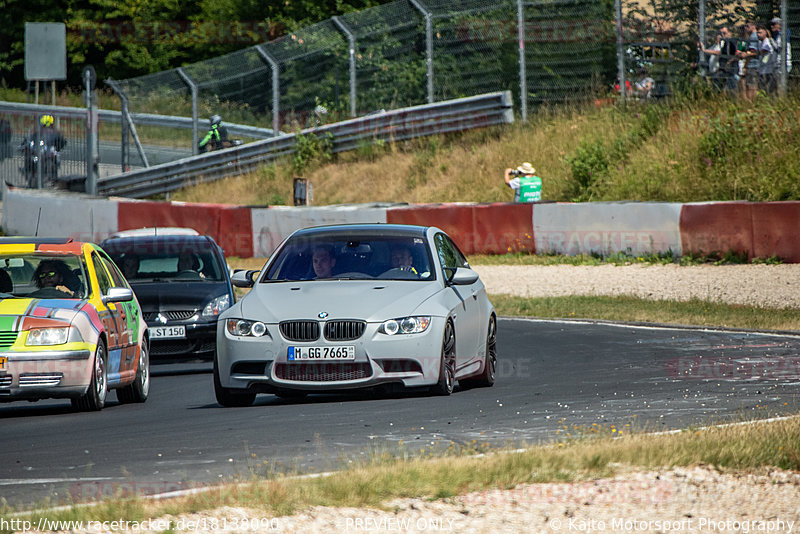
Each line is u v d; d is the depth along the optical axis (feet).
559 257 271.49
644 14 344.28
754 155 287.28
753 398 105.29
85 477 74.28
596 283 235.20
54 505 63.46
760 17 323.57
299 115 417.49
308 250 121.70
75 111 412.16
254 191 390.01
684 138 310.65
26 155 404.77
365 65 398.42
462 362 117.19
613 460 73.15
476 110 368.07
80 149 407.85
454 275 118.73
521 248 279.49
